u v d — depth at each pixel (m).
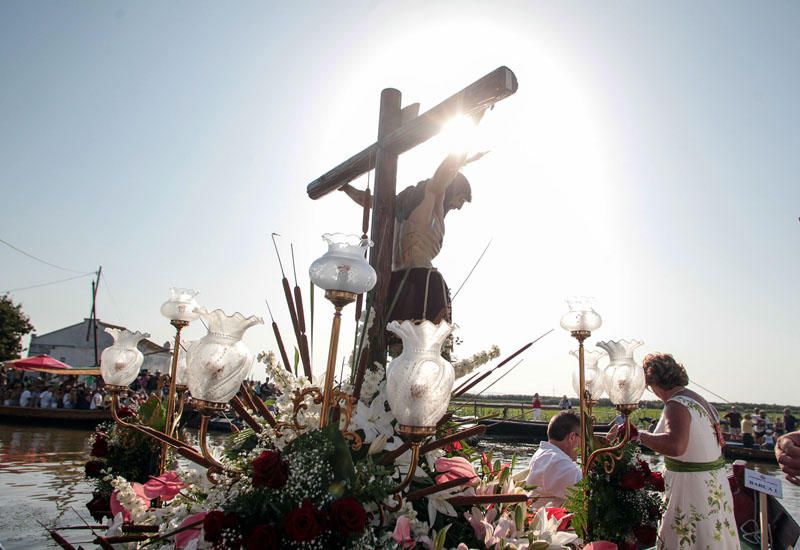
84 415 20.97
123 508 2.14
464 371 2.15
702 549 2.90
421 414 1.52
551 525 2.01
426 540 1.74
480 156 2.71
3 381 25.33
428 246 2.67
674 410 3.01
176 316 2.58
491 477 2.21
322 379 2.05
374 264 2.43
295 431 1.85
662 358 3.21
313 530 1.40
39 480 9.78
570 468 3.10
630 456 2.41
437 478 2.00
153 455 2.86
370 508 1.68
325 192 3.23
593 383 2.97
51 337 37.12
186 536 1.71
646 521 2.35
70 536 4.96
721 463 3.06
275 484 1.50
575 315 2.59
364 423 1.93
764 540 3.35
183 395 2.82
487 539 1.88
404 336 1.58
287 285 2.08
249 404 2.05
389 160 2.64
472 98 2.16
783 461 1.76
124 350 2.27
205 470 1.93
